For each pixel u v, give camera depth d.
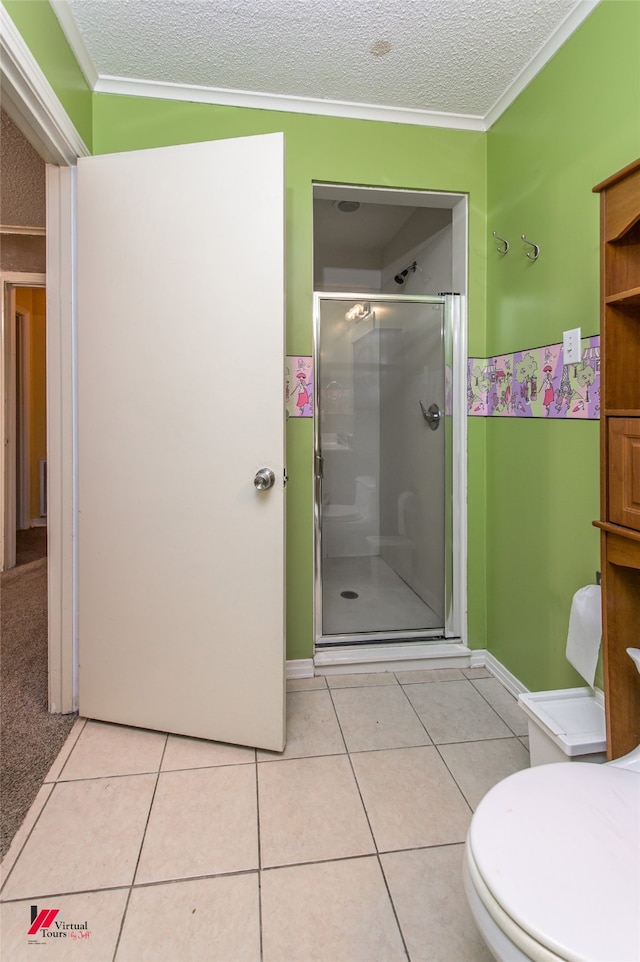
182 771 1.46
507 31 1.51
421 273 2.74
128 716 1.66
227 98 1.82
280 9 1.42
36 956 0.96
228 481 1.53
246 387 1.50
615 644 1.14
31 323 4.56
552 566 1.65
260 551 1.52
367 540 2.63
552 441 1.63
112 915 1.03
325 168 1.90
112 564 1.62
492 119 1.94
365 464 2.60
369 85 1.77
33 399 4.62
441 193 2.00
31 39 1.24
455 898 1.07
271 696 1.54
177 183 1.50
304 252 1.92
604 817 0.78
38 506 4.69
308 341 1.95
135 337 1.56
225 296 1.49
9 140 1.94
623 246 1.11
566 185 1.52
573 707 1.38
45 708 1.76
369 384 2.56
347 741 1.61
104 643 1.65
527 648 1.81
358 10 1.42
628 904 0.64
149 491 1.58
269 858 1.17
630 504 1.06
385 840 1.22
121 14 1.45
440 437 2.27
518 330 1.81
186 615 1.58
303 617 2.01
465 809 1.32
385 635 2.23
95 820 1.27
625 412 1.07
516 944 0.63
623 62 1.28
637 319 1.13
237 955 0.96
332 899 1.07
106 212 1.54
